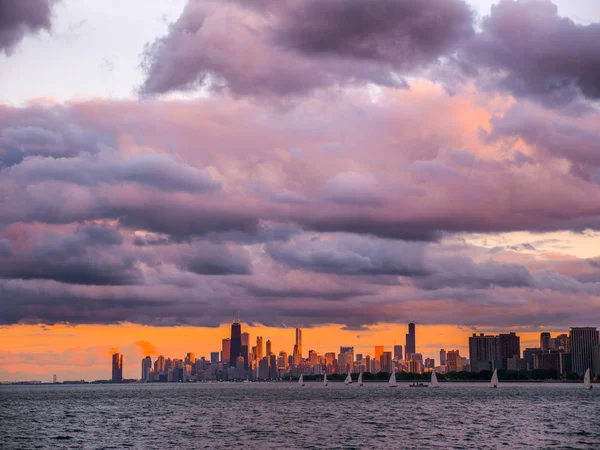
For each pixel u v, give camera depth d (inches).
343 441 5994.1
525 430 6939.0
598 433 6604.3
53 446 5949.8
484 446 5605.3
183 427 7613.2
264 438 6279.5
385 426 7480.3
